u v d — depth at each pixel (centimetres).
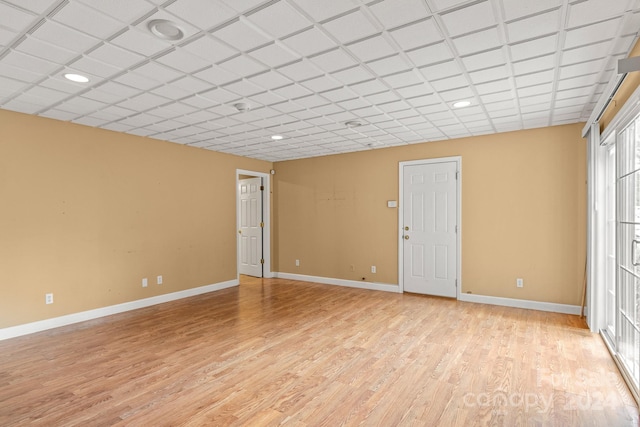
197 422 218
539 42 238
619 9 200
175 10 200
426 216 554
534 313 452
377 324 411
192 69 279
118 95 336
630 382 253
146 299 499
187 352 329
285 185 711
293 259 701
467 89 326
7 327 372
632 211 272
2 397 248
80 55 254
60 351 332
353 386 263
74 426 214
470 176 517
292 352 328
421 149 558
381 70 284
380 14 206
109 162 464
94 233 446
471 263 517
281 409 232
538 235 472
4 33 223
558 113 404
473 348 335
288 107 375
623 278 291
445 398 245
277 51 251
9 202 377
